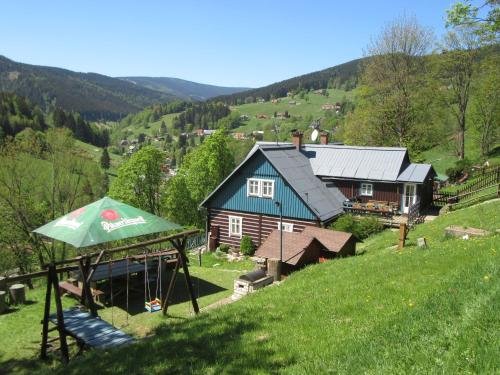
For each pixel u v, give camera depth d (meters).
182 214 53.25
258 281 18.39
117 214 14.91
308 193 31.31
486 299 7.15
